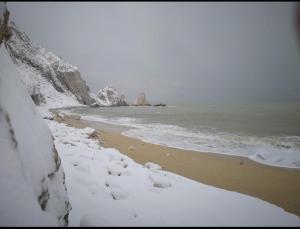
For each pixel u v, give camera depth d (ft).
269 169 24.99
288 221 11.64
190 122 80.74
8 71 9.14
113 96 330.95
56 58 311.88
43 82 248.11
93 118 100.01
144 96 353.72
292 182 20.76
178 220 11.17
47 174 7.93
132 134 51.34
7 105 7.45
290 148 36.52
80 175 15.53
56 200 8.03
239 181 21.01
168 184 16.05
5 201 5.73
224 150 35.22
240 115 113.50
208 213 12.15
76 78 282.56
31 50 280.51
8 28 10.80
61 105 222.28
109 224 9.71
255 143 41.04
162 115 120.78
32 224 5.66
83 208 11.25
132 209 11.85
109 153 24.85
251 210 12.73
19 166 6.56
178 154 31.58
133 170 19.39
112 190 13.80
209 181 20.90
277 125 68.54
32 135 8.20
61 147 25.05
